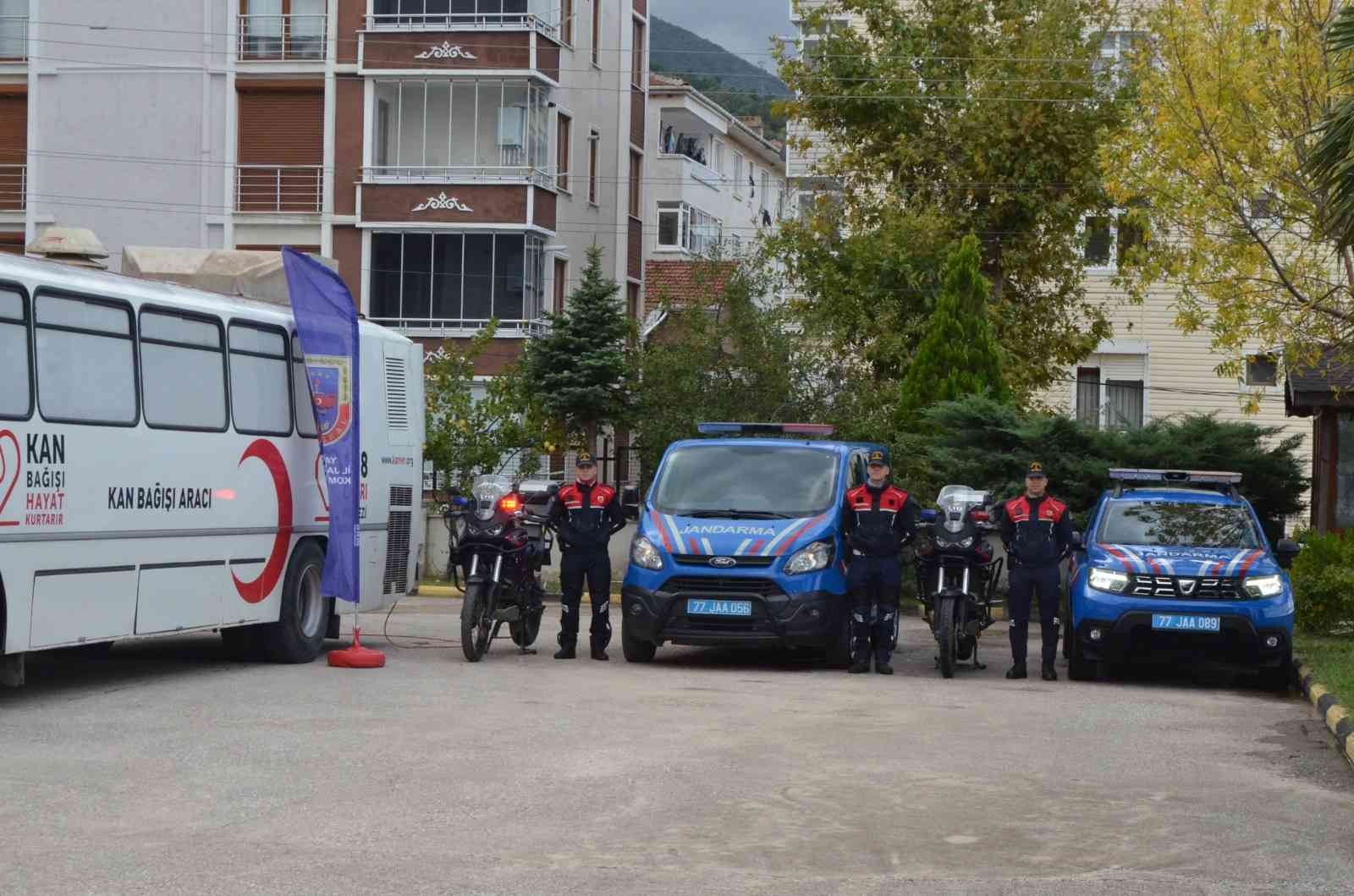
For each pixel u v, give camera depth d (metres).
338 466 16.39
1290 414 29.72
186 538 14.99
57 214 43.41
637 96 52.62
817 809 9.33
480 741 11.51
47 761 10.51
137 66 43.19
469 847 8.21
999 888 7.61
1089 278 40.47
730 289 33.53
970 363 30.44
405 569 18.92
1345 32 15.88
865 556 17.09
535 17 42.41
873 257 35.06
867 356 34.41
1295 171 20.72
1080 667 17.06
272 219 42.78
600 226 49.47
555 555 32.16
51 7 43.34
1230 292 21.59
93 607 13.66
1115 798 9.91
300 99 42.88
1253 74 20.86
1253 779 10.77
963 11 37.41
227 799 9.34
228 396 15.79
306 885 7.38
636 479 46.09
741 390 33.09
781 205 41.16
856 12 38.44
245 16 42.97
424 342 42.44
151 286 14.80
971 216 37.03
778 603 16.70
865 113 37.38
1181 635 16.38
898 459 29.34
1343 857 8.44
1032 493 17.19
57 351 13.33
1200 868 8.10
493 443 34.34
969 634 17.53
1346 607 19.84
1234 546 17.55
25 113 43.59
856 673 17.14
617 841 8.41
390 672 15.95
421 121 43.00
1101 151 22.48
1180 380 40.72
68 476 13.34
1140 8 24.12
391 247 42.59
